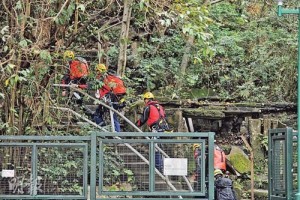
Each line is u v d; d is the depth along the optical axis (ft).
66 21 54.29
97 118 66.03
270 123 80.69
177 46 82.07
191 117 81.87
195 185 50.78
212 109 83.20
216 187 59.26
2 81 52.80
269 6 95.91
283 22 94.99
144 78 79.82
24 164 50.85
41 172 50.78
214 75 95.35
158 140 50.65
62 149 51.03
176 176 50.93
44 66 54.34
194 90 93.61
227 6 92.84
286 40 92.02
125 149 51.19
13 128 54.19
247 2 93.45
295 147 52.47
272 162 53.62
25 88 54.49
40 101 55.21
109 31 66.23
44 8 53.62
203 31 56.59
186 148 51.03
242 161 76.89
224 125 83.46
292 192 49.19
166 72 86.22
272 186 53.31
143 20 62.80
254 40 95.50
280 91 94.73
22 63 53.93
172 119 80.69
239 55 95.14
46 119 55.42
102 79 64.18
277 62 93.86
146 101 65.92
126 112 75.31
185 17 53.78
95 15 57.47
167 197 51.67
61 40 55.21
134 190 50.72
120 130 70.85
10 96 53.78
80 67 59.93
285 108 88.28
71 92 60.18
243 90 92.27
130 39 68.28
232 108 83.92
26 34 53.78
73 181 50.93
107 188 50.60
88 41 62.08
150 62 79.46
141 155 51.19
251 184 69.82
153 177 50.52
